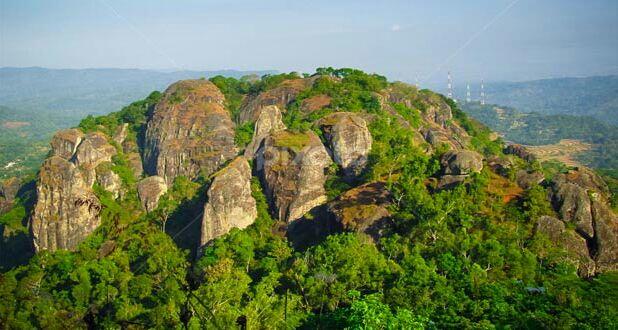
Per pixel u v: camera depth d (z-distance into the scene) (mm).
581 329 52219
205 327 58094
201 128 157750
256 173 111438
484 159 96312
